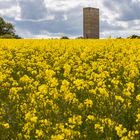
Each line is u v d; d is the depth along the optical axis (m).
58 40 34.81
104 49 26.52
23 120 10.22
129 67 17.17
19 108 11.30
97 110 10.98
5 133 9.40
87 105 10.75
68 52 26.22
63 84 11.70
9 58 24.00
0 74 15.36
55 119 10.07
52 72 14.41
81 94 13.05
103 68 17.12
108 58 21.78
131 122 10.11
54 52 26.47
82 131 9.52
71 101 11.66
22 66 20.38
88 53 24.73
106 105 11.23
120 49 25.81
